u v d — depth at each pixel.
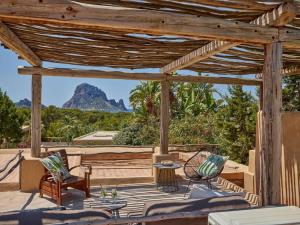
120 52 5.56
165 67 6.96
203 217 2.89
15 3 2.89
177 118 15.94
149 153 9.88
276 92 3.57
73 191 6.24
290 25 3.81
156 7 3.30
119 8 3.13
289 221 2.50
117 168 8.70
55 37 4.75
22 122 18.92
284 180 4.59
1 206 5.36
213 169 6.12
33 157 6.56
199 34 3.38
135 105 18.02
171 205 2.98
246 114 12.11
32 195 6.04
